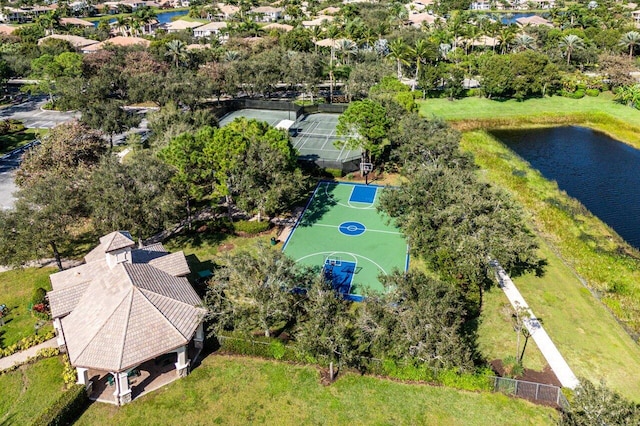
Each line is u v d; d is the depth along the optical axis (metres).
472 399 36.06
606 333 42.97
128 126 81.44
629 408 28.27
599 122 107.50
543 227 62.03
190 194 55.97
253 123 61.16
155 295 38.44
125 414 34.91
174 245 56.62
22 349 40.75
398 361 37.75
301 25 191.75
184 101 96.62
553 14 190.12
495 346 41.03
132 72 109.50
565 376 37.97
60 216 47.69
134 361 34.50
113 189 48.88
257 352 40.25
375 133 68.50
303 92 126.50
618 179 78.75
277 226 60.84
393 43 123.06
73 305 40.31
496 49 159.75
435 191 48.12
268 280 39.50
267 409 35.44
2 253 45.38
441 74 118.75
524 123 107.56
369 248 56.25
